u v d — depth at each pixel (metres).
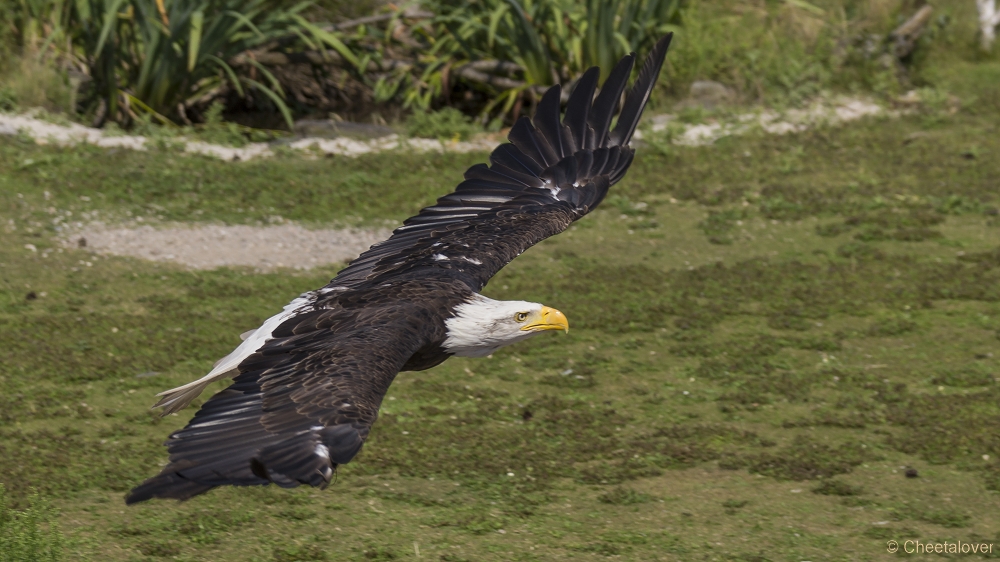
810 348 13.20
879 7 26.19
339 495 9.70
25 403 11.18
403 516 9.36
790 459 10.38
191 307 13.84
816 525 9.27
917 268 15.70
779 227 17.55
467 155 20.50
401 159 20.08
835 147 21.42
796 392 11.91
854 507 9.58
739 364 12.66
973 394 11.80
